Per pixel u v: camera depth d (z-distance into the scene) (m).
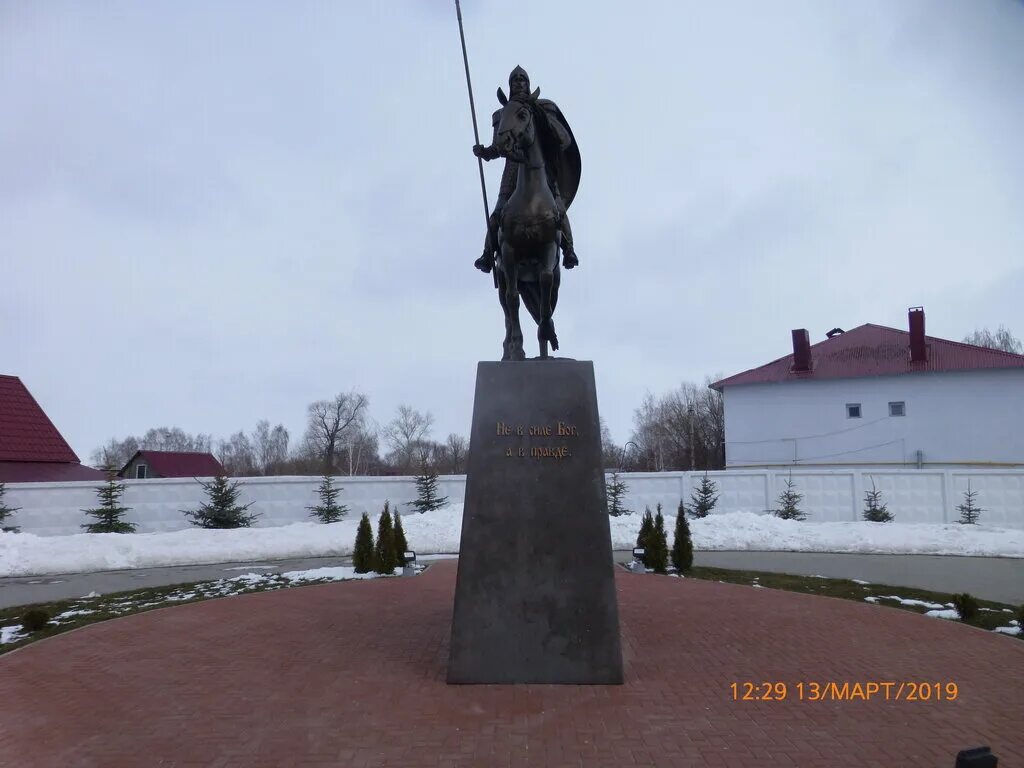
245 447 83.62
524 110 7.46
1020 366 36.19
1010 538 20.23
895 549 19.70
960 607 9.96
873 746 5.36
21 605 12.62
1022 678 7.08
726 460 41.75
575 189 8.74
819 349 42.34
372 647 8.40
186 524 22.66
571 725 5.74
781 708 6.16
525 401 7.25
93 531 21.38
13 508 21.25
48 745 5.49
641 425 73.38
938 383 37.91
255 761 5.14
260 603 11.57
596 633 6.84
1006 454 36.44
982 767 3.82
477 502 7.07
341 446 71.94
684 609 10.77
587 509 7.03
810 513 25.20
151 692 6.75
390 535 15.59
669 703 6.26
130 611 11.46
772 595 12.17
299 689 6.76
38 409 29.25
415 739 5.48
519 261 7.97
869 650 8.18
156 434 87.69
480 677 6.81
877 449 38.72
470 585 6.94
